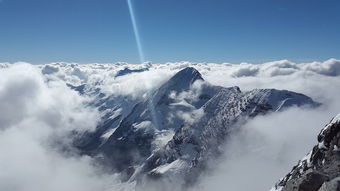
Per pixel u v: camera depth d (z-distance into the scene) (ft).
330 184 147.95
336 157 237.25
